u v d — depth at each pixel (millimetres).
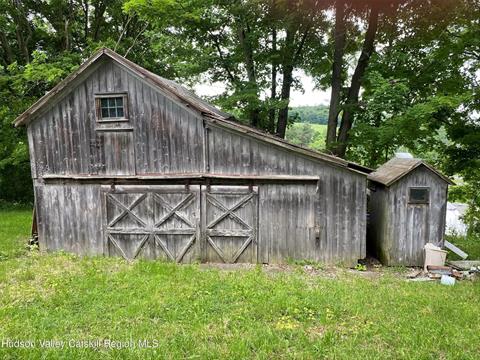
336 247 9117
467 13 12367
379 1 13633
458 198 17062
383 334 5332
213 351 4863
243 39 16844
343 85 17125
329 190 9055
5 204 19359
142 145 9461
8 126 17672
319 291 6977
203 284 7293
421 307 6328
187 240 9555
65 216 9961
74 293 6820
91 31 20688
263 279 7652
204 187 9414
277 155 9086
